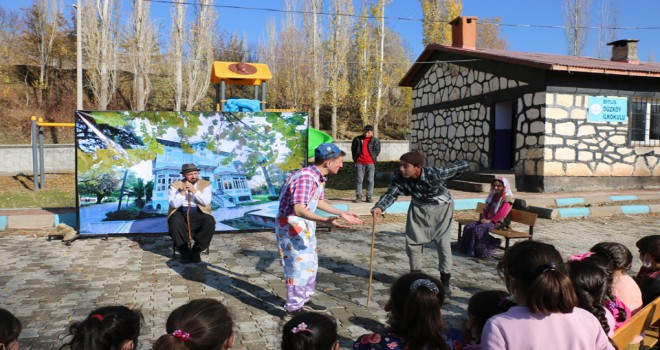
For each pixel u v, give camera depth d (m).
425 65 19.11
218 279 6.25
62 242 8.32
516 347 2.20
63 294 5.59
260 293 5.70
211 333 2.13
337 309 5.16
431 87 18.72
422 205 5.66
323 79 36.88
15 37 35.03
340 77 36.78
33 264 6.91
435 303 2.47
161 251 7.75
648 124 13.80
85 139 8.42
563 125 12.97
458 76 16.78
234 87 40.88
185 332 2.11
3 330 2.33
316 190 4.80
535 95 13.13
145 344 4.22
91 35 30.27
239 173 8.99
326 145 4.79
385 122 40.84
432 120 18.64
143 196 8.66
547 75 12.77
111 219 8.56
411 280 2.58
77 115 8.37
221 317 2.21
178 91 32.31
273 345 4.25
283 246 4.92
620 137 13.52
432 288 2.52
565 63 12.87
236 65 13.70
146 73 32.16
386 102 37.22
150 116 8.62
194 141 8.78
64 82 34.28
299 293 4.89
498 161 15.05
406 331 2.48
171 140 8.71
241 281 6.17
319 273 6.54
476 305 2.76
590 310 2.72
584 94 13.10
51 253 7.57
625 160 13.63
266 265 6.94
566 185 13.10
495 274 6.50
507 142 15.12
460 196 12.17
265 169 9.09
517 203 11.66
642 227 9.91
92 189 8.48
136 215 8.65
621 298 3.51
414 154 5.47
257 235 8.98
